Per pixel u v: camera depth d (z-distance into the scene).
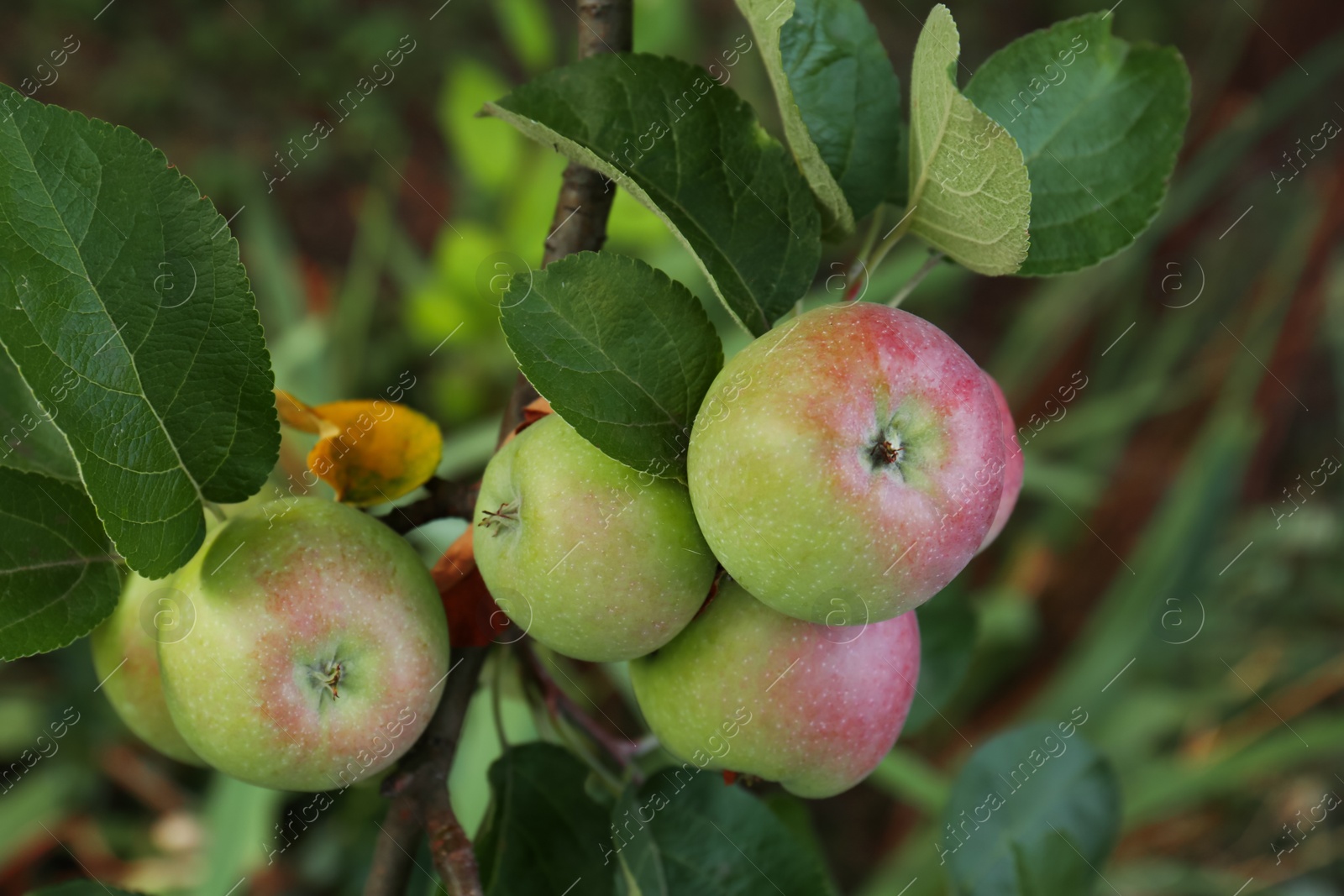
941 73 0.55
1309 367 1.77
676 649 0.59
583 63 0.59
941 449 0.55
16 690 1.25
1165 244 1.44
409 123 2.16
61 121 0.54
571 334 0.56
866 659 0.59
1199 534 1.27
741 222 0.59
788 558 0.55
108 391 0.56
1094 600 1.38
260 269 1.46
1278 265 1.31
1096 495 1.37
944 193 0.58
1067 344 1.49
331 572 0.57
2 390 0.60
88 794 1.24
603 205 0.60
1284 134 1.43
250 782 0.58
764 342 0.56
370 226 1.73
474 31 2.30
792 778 0.60
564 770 0.63
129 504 0.56
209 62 2.15
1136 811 1.22
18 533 0.57
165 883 1.19
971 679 1.44
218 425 0.57
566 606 0.57
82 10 2.14
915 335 0.56
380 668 0.57
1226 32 1.36
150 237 0.55
